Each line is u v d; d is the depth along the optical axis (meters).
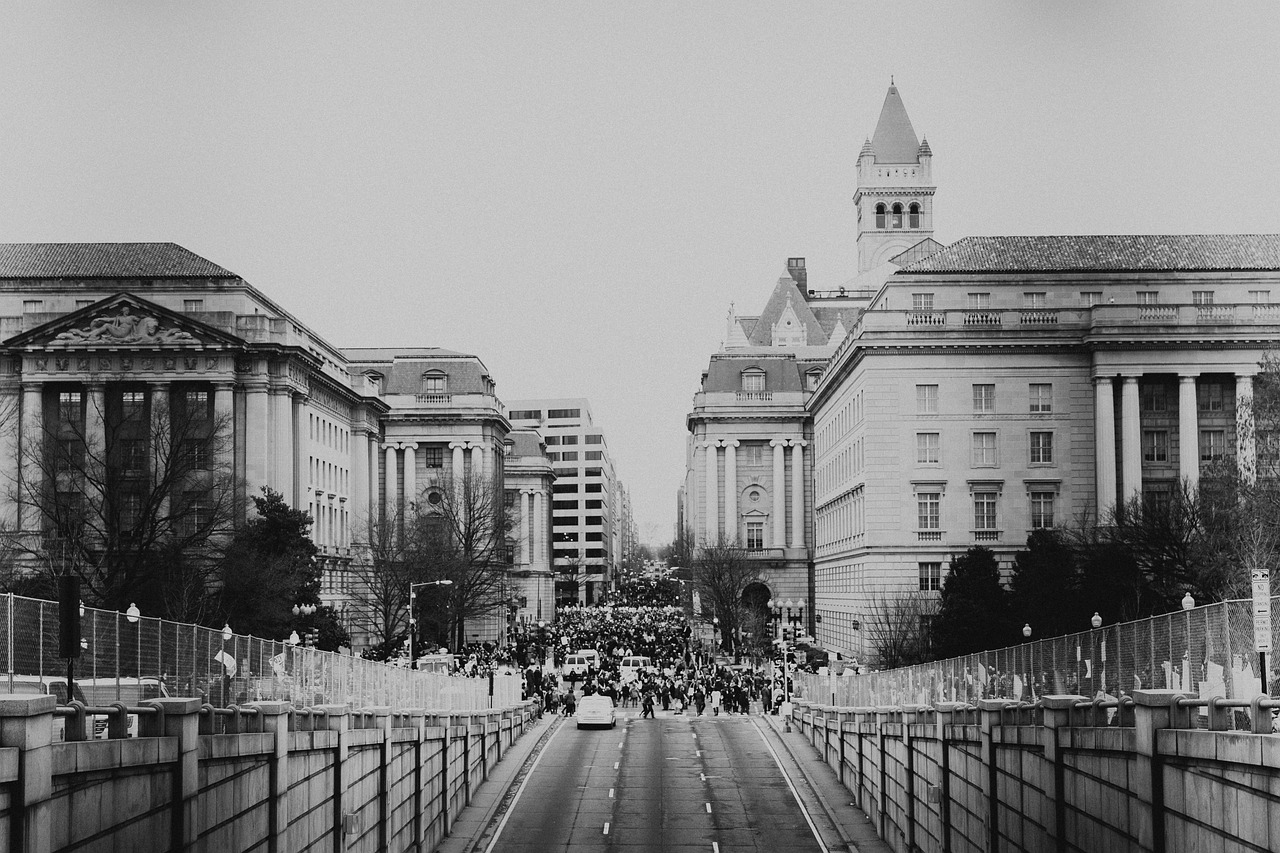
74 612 29.11
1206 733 28.94
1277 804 25.88
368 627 145.50
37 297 136.75
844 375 143.75
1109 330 121.56
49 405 129.00
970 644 99.19
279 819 39.62
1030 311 126.12
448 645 147.88
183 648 36.12
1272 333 120.12
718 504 192.12
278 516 109.38
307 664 45.44
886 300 133.50
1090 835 37.16
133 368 128.75
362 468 168.12
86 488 111.56
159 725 31.94
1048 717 40.12
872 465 125.69
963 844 50.62
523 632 188.38
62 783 26.78
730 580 174.25
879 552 125.31
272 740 39.34
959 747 51.06
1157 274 130.38
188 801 32.75
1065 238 138.12
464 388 192.12
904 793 59.06
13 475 123.81
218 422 113.12
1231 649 29.77
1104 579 94.31
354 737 47.75
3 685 28.67
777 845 60.53
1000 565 123.94
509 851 59.69
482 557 162.50
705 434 193.38
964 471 125.12
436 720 62.69
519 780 76.56
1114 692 37.03
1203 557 87.69
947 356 125.56
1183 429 121.56
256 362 131.25
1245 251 135.12
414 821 57.47
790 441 190.62
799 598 186.50
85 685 31.58
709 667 147.38
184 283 136.62
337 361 163.00
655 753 85.44
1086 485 124.38
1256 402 90.00
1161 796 31.86
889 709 62.06
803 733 93.06
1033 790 42.16
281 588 100.69
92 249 141.75
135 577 91.06
